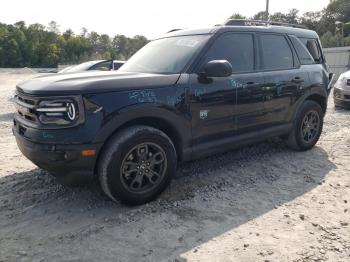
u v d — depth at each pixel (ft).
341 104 31.40
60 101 10.37
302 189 13.62
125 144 11.04
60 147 10.43
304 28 19.08
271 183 14.17
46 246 9.66
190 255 9.30
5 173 14.90
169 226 10.73
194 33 14.71
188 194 12.98
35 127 10.72
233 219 11.22
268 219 11.24
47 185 13.62
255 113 15.01
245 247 9.67
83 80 11.03
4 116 29.30
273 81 15.56
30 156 11.02
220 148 14.02
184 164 16.14
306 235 10.30
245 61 14.83
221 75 12.37
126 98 11.05
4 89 62.08
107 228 10.59
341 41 199.93
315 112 18.17
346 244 9.87
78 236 10.14
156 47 15.35
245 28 15.24
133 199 11.61
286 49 16.92
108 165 10.92
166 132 12.73
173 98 12.06
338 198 12.83
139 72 13.57
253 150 18.39
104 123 10.67
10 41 266.77
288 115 16.76
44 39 307.99
